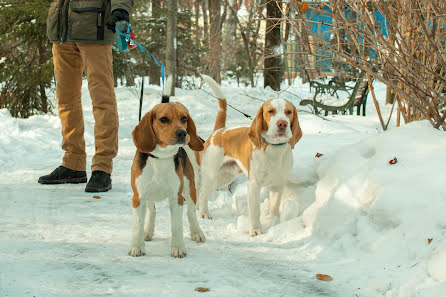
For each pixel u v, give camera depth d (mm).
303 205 3686
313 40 3574
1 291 2137
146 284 2330
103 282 2334
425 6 3449
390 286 2328
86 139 8109
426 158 3033
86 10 4504
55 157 6781
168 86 3254
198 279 2430
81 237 3135
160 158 2834
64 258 2684
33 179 5160
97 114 4672
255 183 3559
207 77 4418
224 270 2588
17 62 11484
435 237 2529
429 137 3230
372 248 2758
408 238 2617
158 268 2594
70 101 4895
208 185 4039
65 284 2279
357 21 3396
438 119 3486
